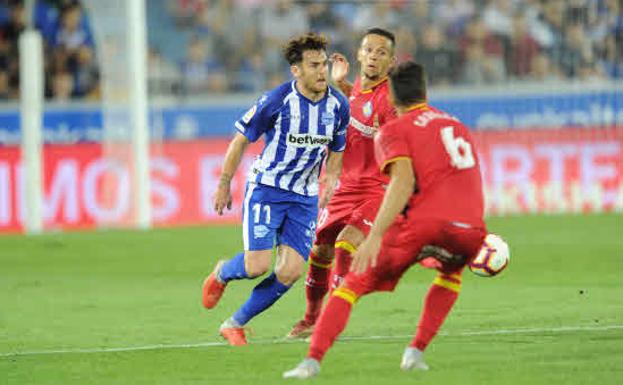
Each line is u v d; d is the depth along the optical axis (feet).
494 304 108.88
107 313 108.99
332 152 90.84
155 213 199.72
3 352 88.33
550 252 154.92
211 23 235.40
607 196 213.87
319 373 73.92
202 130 210.59
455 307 107.14
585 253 153.17
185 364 79.82
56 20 228.63
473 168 72.08
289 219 88.58
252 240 87.61
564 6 234.38
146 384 72.95
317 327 70.74
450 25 236.02
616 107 217.36
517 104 217.56
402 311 105.60
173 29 233.14
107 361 82.02
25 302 117.60
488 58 233.55
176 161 200.64
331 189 90.63
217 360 81.05
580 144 213.25
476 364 76.89
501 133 209.97
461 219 70.59
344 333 93.25
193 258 155.53
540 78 233.14
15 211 193.98
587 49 234.38
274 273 88.07
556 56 234.58
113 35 191.93
